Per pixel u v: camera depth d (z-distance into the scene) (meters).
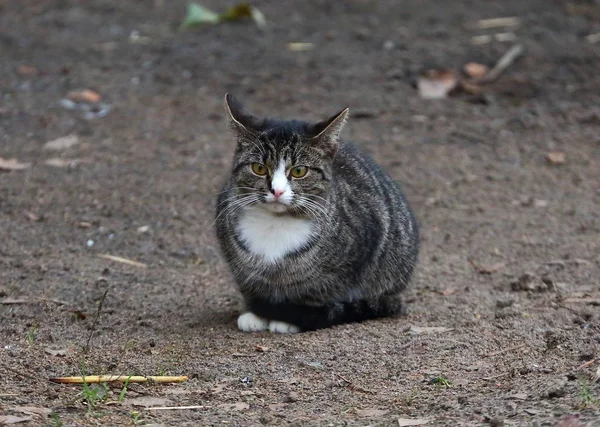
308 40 19.59
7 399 8.07
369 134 16.28
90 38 19.72
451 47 19.09
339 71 18.28
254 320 10.20
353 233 10.24
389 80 18.08
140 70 18.38
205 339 9.82
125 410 7.93
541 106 17.28
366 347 9.52
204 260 12.33
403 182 14.80
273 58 18.80
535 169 15.39
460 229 13.47
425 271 12.10
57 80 17.89
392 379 8.71
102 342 9.68
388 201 10.88
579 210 14.08
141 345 9.60
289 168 9.88
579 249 12.77
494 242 13.05
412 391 8.39
